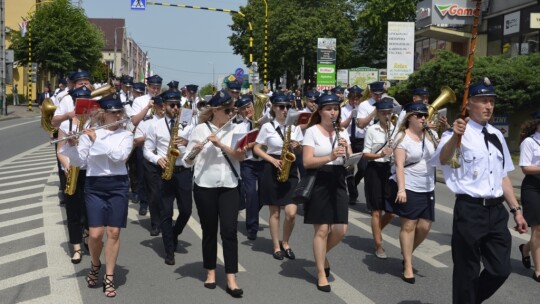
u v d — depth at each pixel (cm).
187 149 596
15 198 1109
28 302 563
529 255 713
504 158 477
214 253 611
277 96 743
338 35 4062
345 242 830
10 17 6141
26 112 4234
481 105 468
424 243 825
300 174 981
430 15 2708
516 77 1836
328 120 595
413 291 617
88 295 586
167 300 576
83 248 757
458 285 475
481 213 464
